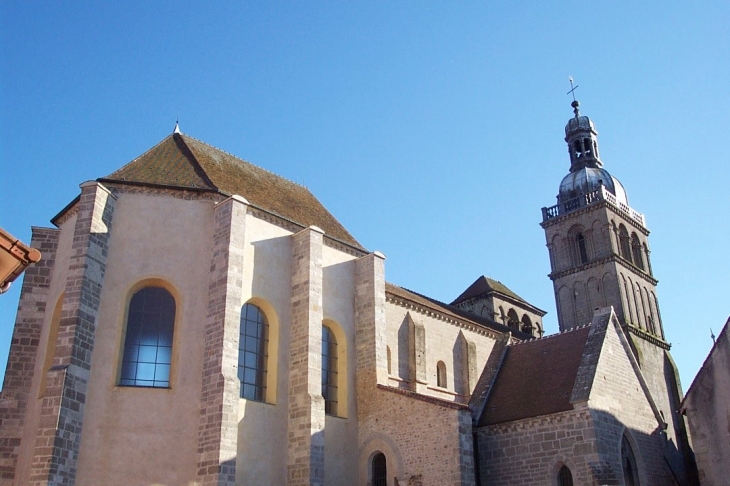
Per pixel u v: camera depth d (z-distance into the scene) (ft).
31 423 98.27
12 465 98.17
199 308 104.12
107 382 96.22
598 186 227.20
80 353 94.32
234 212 107.14
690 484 128.06
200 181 115.34
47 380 91.04
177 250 106.73
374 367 119.85
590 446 99.04
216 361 98.02
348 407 118.11
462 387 155.02
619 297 207.72
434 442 104.99
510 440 108.37
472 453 102.73
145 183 108.17
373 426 115.55
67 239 110.42
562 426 102.99
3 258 38.83
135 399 96.32
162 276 104.63
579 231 227.20
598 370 108.37
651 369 198.80
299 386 108.47
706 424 113.80
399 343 142.41
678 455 122.31
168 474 93.35
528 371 120.67
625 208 232.53
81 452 91.15
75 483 89.30
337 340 123.44
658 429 118.21
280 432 106.01
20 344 105.40
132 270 103.81
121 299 101.71
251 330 109.91
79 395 92.53
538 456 104.12
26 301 107.86
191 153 125.59
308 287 113.70
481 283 219.82
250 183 130.31
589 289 215.92
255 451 101.30
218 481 90.53
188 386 98.84
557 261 228.43
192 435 96.22
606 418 104.27
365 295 126.93
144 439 94.43
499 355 129.80
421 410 108.78
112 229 105.19
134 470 92.48
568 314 218.38
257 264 112.27
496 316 208.54
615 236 220.43
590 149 245.04
